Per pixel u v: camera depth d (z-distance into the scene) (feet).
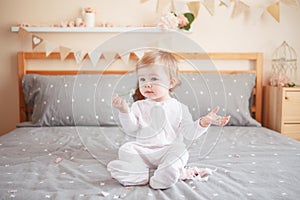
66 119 7.87
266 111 9.16
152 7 9.16
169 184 3.97
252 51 9.36
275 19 8.91
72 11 9.14
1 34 9.09
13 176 4.38
